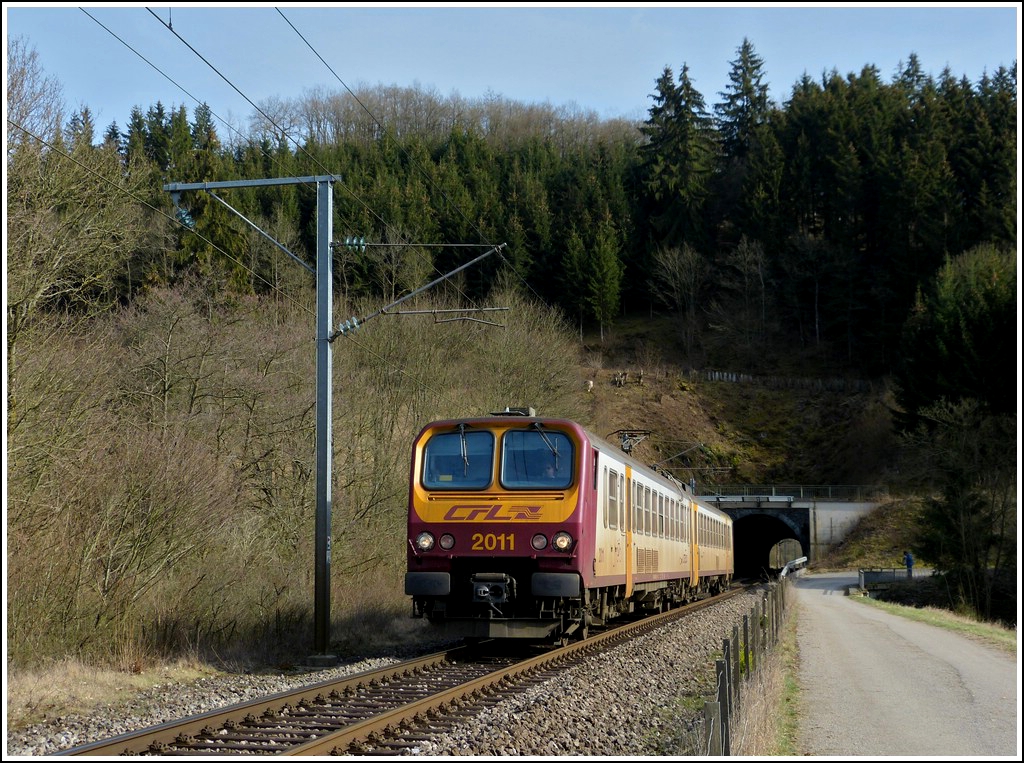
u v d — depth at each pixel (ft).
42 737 27.17
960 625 81.61
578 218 292.81
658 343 289.12
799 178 298.56
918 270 250.37
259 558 64.59
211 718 27.30
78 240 55.36
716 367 279.08
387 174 222.28
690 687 39.58
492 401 116.78
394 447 95.09
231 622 49.65
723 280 292.61
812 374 271.90
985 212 236.63
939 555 136.67
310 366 97.86
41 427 47.34
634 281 309.83
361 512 85.76
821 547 208.64
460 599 47.60
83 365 52.42
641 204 320.70
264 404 91.25
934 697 39.45
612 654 46.57
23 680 34.50
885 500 210.38
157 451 50.37
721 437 248.11
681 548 78.54
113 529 45.91
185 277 108.58
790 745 29.17
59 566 42.75
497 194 270.26
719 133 349.00
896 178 261.65
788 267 281.33
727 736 23.66
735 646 27.25
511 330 123.75
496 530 46.62
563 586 45.60
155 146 184.85
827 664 50.34
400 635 59.57
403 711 28.53
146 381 85.51
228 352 91.40
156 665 41.70
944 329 188.44
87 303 59.62
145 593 46.62
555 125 367.45
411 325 114.11
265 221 152.97
